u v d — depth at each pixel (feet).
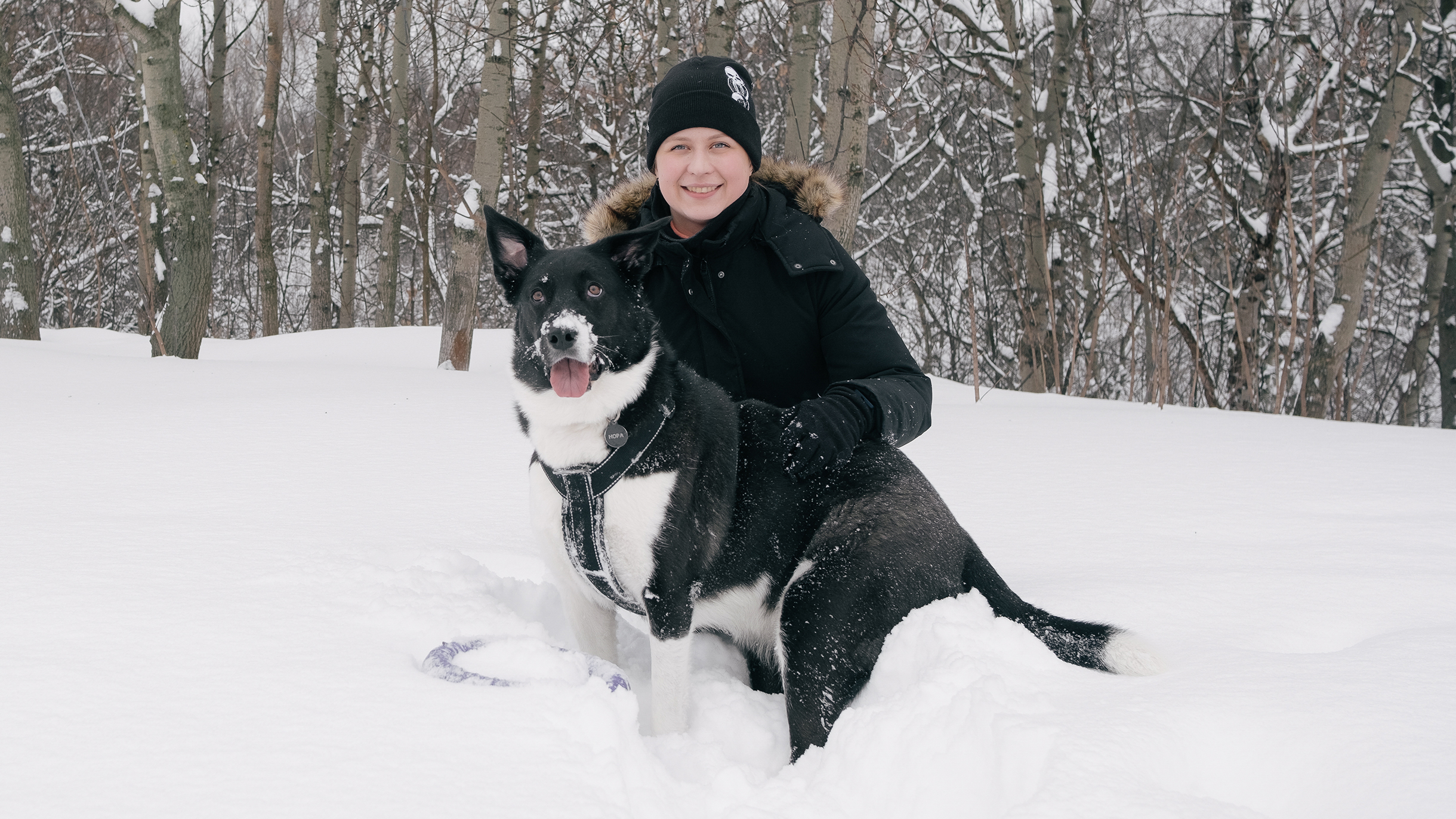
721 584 7.52
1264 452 17.35
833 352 9.18
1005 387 55.93
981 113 46.75
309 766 4.94
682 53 45.75
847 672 6.95
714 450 7.38
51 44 62.39
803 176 9.92
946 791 5.61
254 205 85.25
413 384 24.73
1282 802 5.27
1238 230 42.86
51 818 4.31
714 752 6.48
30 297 34.94
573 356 6.67
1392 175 49.88
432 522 10.93
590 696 5.82
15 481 12.11
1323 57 33.71
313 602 7.60
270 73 54.13
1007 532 11.39
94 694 5.58
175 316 31.55
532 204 49.62
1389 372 56.29
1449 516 12.05
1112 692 6.25
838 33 26.71
